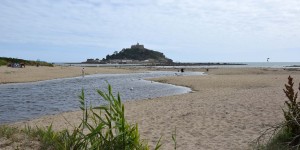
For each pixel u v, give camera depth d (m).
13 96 19.42
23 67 57.62
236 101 14.86
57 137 4.23
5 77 34.00
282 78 35.09
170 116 11.23
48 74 44.03
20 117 12.27
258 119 10.12
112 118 3.59
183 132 8.57
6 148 4.21
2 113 13.20
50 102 16.83
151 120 10.52
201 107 13.22
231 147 6.84
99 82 33.19
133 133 3.62
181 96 18.30
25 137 4.64
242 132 8.32
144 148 3.79
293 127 6.22
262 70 62.78
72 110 14.02
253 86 25.67
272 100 14.87
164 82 33.03
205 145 7.09
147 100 16.75
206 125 9.44
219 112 11.76
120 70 70.56
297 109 6.27
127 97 19.53
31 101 17.17
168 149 6.77
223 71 61.38
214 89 23.56
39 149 4.21
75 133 3.78
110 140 3.70
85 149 3.70
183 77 39.34
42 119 11.29
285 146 6.01
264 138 7.00
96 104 15.80
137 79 39.06
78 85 28.73
